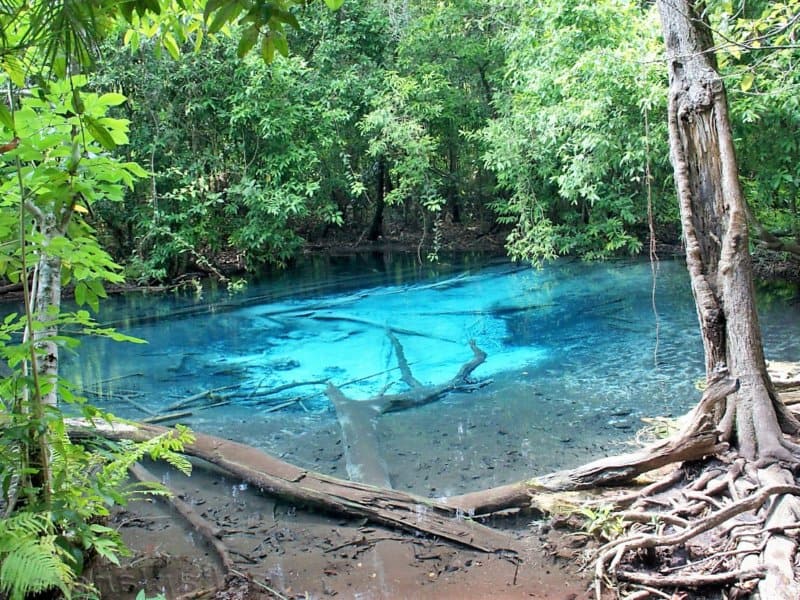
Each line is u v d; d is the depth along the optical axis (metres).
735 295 3.58
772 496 2.93
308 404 5.17
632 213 11.37
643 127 8.83
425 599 2.69
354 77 12.35
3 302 9.29
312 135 12.30
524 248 11.15
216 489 3.78
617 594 2.63
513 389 5.32
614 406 4.84
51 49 1.90
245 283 11.04
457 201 15.57
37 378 2.39
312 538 3.22
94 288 2.68
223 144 12.21
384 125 11.90
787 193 8.91
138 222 11.25
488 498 3.41
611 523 3.05
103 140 2.13
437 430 4.54
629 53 8.06
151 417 4.91
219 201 11.48
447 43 13.34
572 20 9.42
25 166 2.54
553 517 3.25
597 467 3.47
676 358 5.94
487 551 3.04
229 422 4.82
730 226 3.62
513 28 12.14
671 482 3.45
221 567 2.98
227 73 11.58
